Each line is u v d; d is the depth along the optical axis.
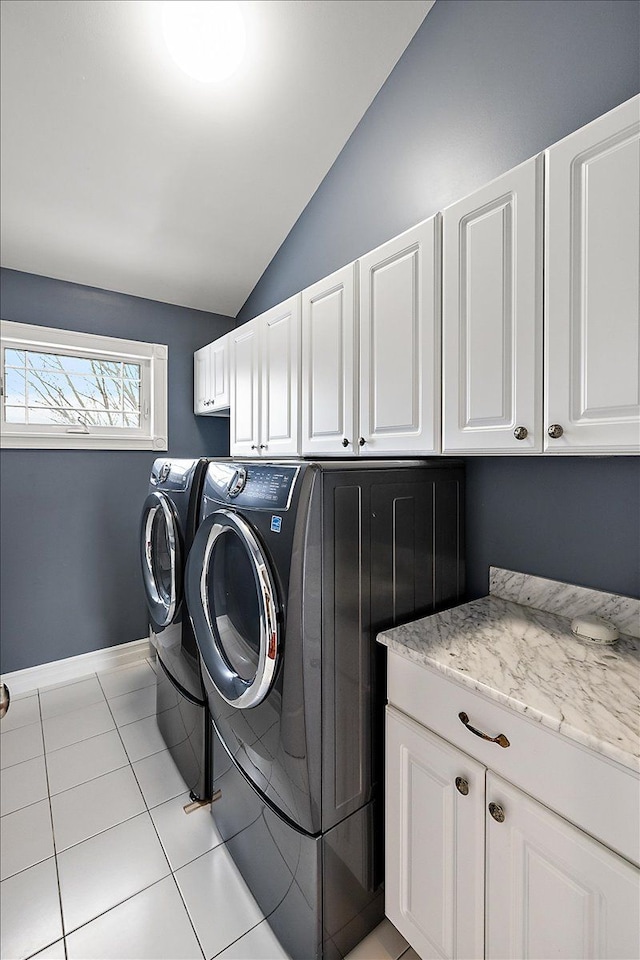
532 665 1.00
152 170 2.02
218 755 1.53
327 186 2.19
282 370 1.93
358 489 1.17
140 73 1.67
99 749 1.99
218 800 1.54
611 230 0.86
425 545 1.41
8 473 2.40
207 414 2.95
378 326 1.40
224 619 1.43
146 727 2.15
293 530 1.07
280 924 1.21
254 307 2.87
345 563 1.14
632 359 0.83
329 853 1.12
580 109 1.25
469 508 1.59
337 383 1.59
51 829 1.56
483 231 1.09
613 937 0.72
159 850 1.49
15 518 2.42
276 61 1.72
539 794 0.82
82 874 1.40
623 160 0.84
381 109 1.89
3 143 1.81
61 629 2.58
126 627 2.79
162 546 1.99
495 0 1.46
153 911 1.29
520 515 1.45
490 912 0.91
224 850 1.50
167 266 2.57
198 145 1.95
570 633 1.20
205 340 3.02
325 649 1.10
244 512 1.24
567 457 1.34
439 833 1.01
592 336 0.89
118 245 2.37
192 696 1.69
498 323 1.06
